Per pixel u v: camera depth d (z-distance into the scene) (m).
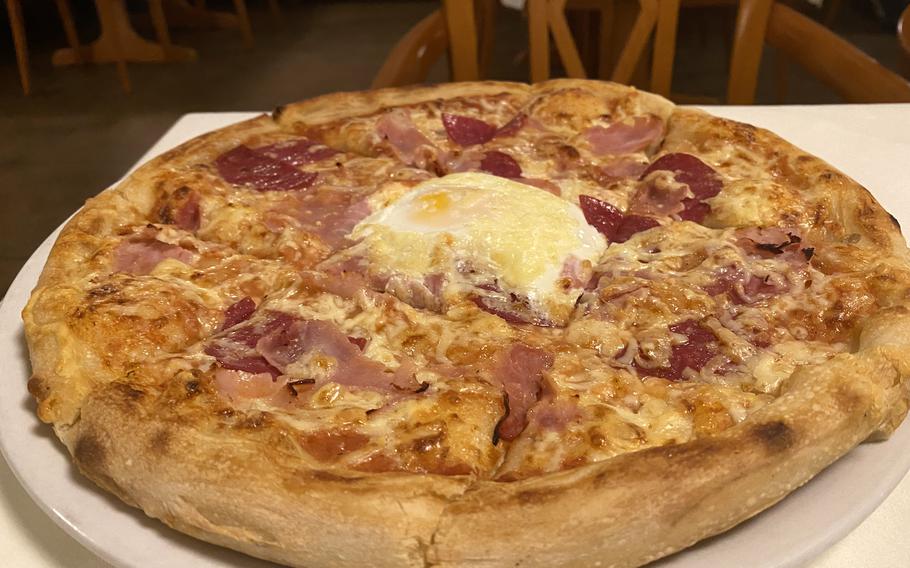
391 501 0.27
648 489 0.26
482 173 0.42
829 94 1.12
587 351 0.34
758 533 0.27
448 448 0.30
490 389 0.32
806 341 0.34
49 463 0.31
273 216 0.42
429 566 0.27
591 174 0.44
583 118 0.47
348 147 0.48
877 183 0.46
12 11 1.20
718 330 0.33
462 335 0.34
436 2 1.54
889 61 1.20
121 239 0.39
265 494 0.27
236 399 0.32
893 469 0.29
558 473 0.28
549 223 0.39
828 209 0.40
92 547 0.28
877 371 0.30
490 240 0.38
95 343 0.33
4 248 0.90
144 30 1.45
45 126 1.16
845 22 1.33
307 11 1.52
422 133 0.47
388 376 0.32
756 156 0.44
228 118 0.55
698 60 1.23
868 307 0.34
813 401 0.29
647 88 0.88
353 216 0.42
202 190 0.43
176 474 0.28
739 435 0.28
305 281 0.37
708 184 0.42
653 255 0.38
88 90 1.25
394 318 0.35
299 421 0.30
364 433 0.30
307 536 0.27
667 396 0.31
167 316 0.35
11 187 1.02
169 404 0.30
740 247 0.38
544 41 0.66
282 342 0.34
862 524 0.30
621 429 0.30
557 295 0.37
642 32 0.65
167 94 1.23
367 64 1.30
